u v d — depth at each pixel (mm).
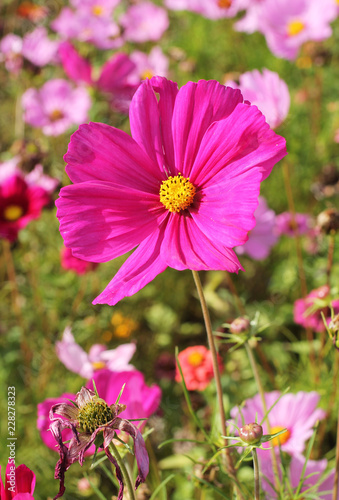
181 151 441
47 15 1259
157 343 825
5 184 729
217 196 427
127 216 432
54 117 924
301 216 847
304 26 956
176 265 417
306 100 1042
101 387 481
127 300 872
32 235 896
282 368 739
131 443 458
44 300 867
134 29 1187
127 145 436
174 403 721
